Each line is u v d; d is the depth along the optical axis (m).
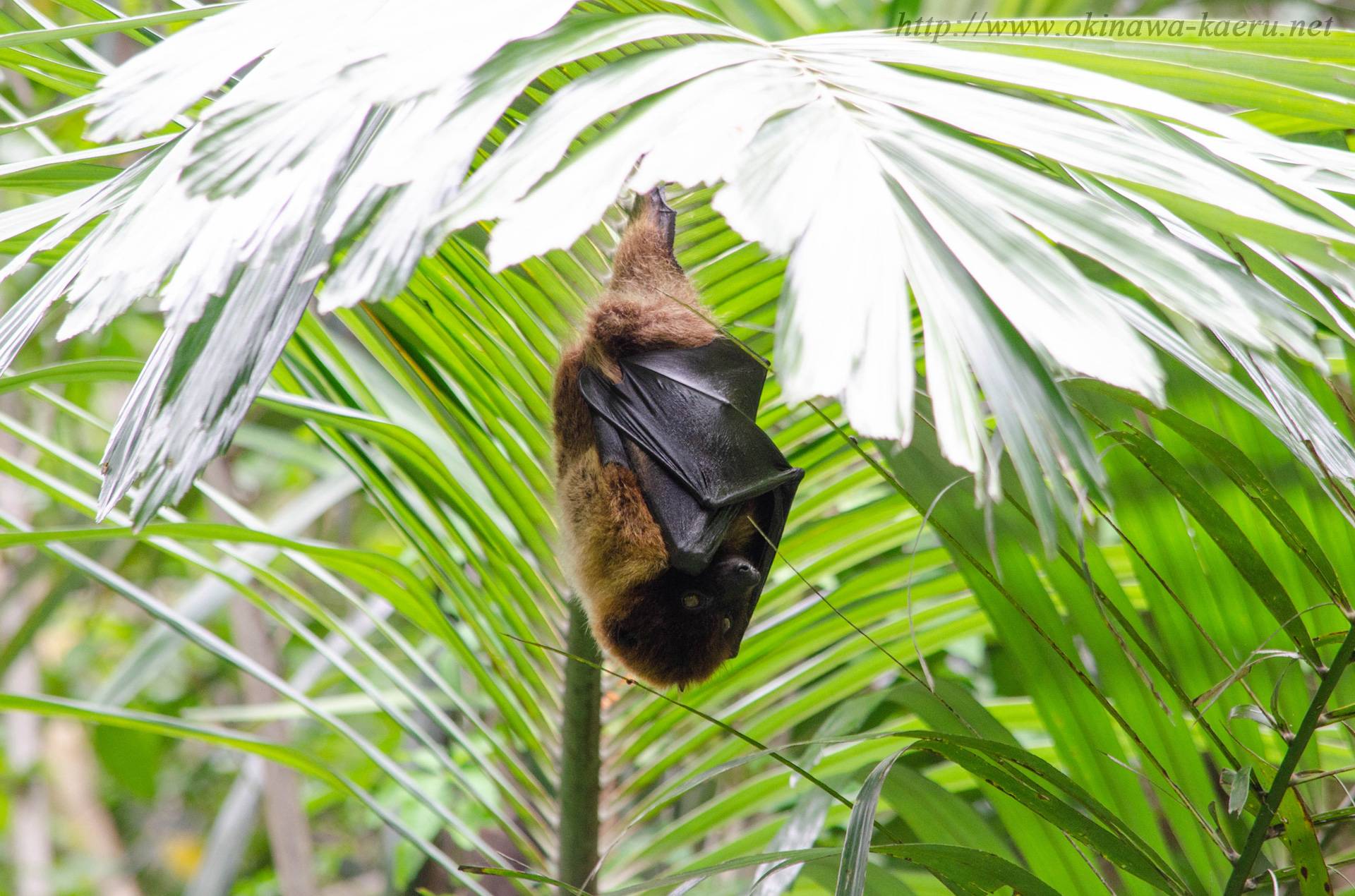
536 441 3.77
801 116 3.10
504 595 3.80
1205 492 3.56
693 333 3.72
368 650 3.81
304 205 3.40
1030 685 3.69
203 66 3.43
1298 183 3.47
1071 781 3.59
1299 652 3.57
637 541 3.69
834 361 2.58
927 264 2.88
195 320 3.42
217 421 3.45
